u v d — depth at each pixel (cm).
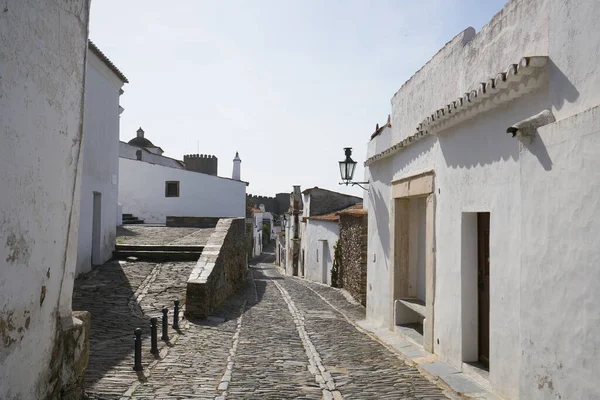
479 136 648
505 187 578
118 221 2534
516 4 582
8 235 355
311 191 2705
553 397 434
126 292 1226
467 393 594
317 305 1562
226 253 1542
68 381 473
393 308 1051
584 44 430
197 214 2962
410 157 961
